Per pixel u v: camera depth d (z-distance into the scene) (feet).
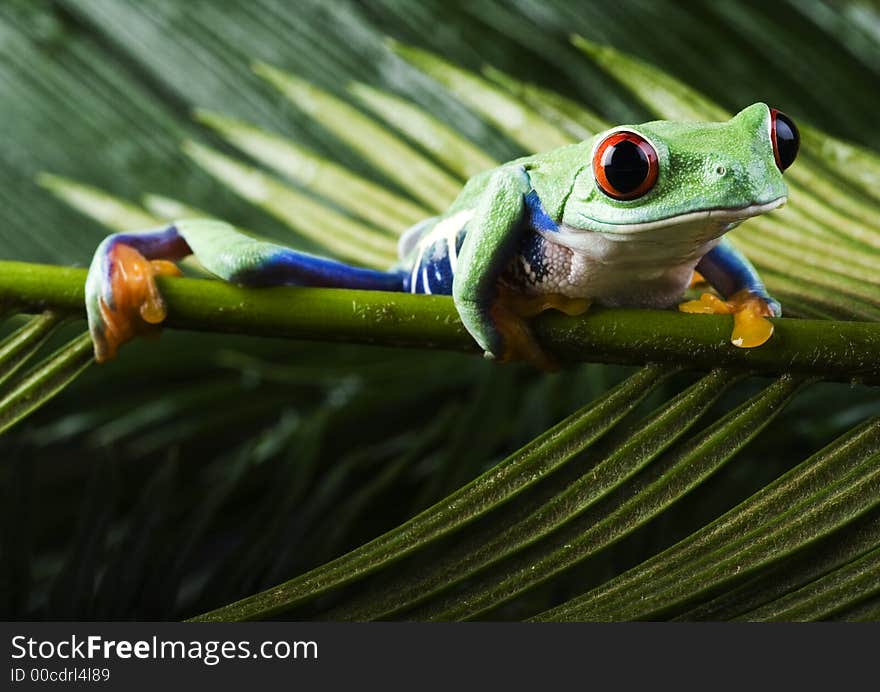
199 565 1.69
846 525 1.40
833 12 1.78
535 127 1.59
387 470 1.66
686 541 1.41
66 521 1.73
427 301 1.46
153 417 1.74
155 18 1.84
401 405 1.72
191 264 1.73
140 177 1.82
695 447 1.43
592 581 1.59
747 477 1.65
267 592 1.42
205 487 1.73
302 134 1.81
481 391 1.63
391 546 1.42
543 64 1.80
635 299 1.49
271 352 1.74
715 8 1.79
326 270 1.49
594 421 1.43
